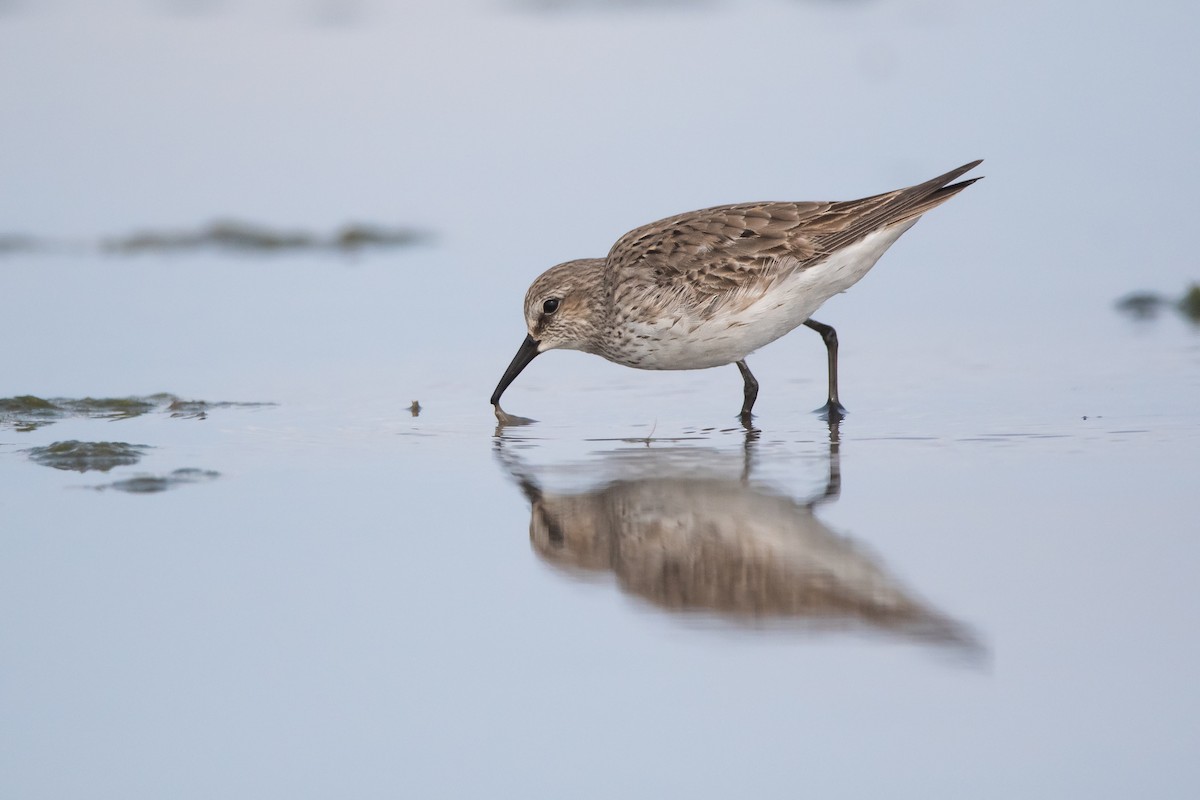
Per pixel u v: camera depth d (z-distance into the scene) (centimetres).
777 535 905
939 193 1198
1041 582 809
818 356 1391
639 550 890
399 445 1133
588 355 1430
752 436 1147
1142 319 1434
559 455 1100
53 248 1755
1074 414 1157
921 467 1037
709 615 794
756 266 1206
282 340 1436
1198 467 1008
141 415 1227
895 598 798
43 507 978
